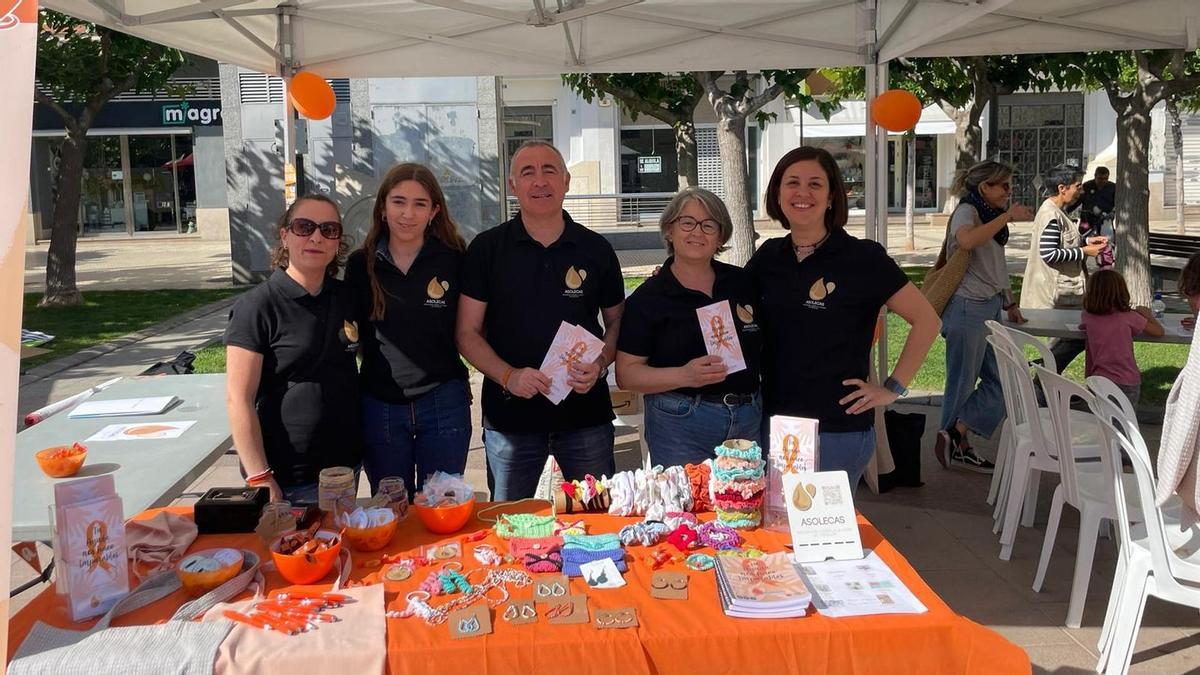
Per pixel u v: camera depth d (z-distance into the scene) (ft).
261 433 9.80
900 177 91.09
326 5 16.62
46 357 30.86
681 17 17.33
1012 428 14.66
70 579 6.84
